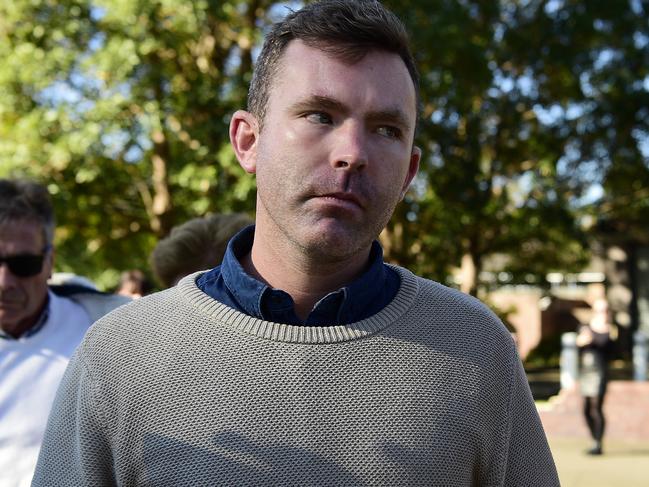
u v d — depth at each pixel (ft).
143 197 47.14
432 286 5.46
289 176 4.76
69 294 9.48
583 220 68.64
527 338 92.02
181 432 4.69
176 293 5.19
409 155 5.02
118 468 4.79
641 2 55.72
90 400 4.89
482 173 54.24
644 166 59.26
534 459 5.36
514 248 63.46
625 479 26.09
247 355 4.81
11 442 8.48
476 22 53.16
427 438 4.78
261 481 4.59
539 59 54.24
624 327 80.64
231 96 41.29
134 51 37.35
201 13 38.01
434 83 46.39
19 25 40.11
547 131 58.08
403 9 43.34
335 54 4.78
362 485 4.65
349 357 4.86
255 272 5.26
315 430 4.69
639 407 35.06
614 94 57.00
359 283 4.98
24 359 8.78
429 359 4.99
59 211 42.37
